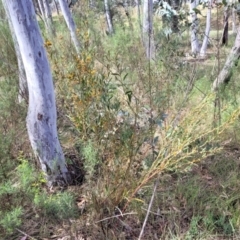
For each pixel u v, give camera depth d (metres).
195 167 2.78
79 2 3.88
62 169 2.70
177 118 2.43
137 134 2.28
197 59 4.03
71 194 2.53
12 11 2.35
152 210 2.34
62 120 3.19
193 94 3.26
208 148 2.51
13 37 3.72
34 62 2.45
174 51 3.49
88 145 2.27
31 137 2.65
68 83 2.41
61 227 2.28
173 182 2.64
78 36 3.16
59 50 3.51
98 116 2.25
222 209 2.33
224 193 2.48
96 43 3.77
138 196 2.41
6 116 3.38
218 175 2.72
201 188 2.56
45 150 2.62
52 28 5.41
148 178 2.11
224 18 3.94
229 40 7.57
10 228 2.11
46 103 2.55
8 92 3.72
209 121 2.89
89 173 2.40
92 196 2.27
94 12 5.05
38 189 2.42
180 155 2.37
